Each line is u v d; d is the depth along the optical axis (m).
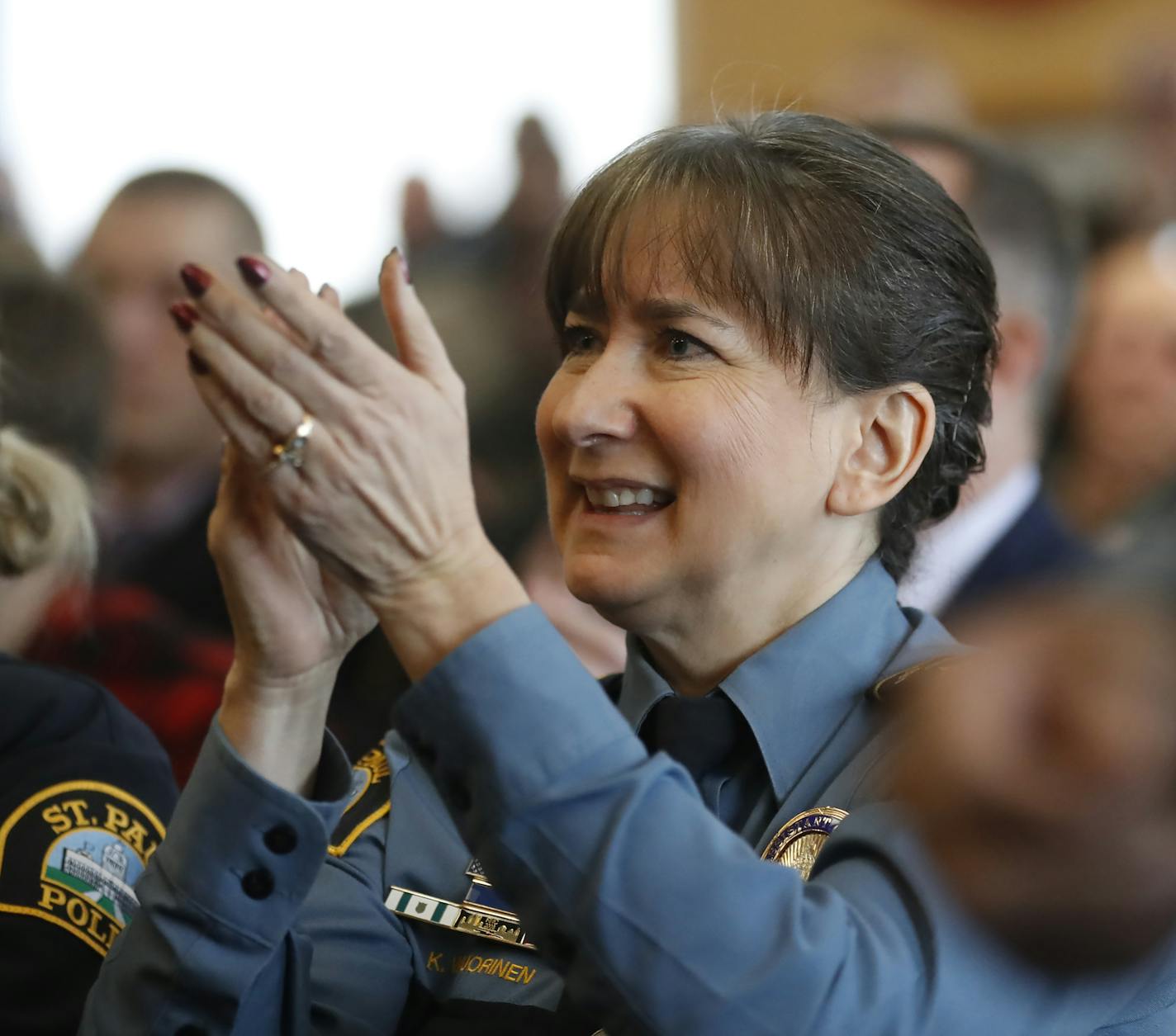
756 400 3.46
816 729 3.57
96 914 4.04
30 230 14.54
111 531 8.41
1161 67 15.18
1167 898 0.70
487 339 9.46
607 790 2.60
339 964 3.70
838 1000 2.51
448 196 14.41
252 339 2.54
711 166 3.56
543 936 2.65
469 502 2.72
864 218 3.51
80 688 4.58
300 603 3.06
